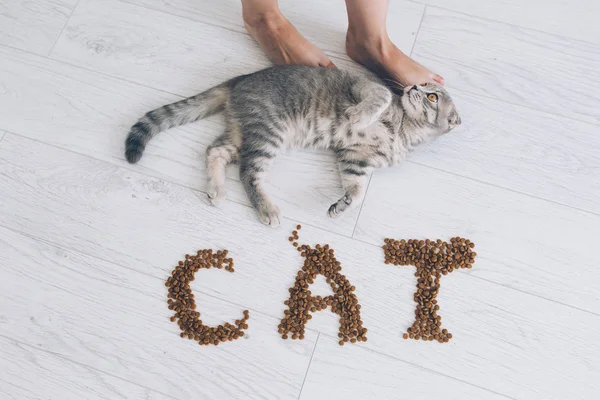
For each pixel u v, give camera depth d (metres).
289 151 1.43
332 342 1.29
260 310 1.31
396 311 1.32
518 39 1.55
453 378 1.27
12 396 1.23
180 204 1.38
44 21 1.52
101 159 1.41
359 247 1.36
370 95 1.34
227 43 1.53
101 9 1.54
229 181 1.40
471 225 1.39
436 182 1.42
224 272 1.33
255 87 1.37
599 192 1.42
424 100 1.38
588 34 1.56
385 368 1.27
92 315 1.29
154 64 1.50
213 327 1.29
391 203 1.40
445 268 1.35
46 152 1.41
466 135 1.46
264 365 1.27
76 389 1.24
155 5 1.55
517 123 1.48
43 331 1.28
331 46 1.54
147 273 1.33
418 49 1.54
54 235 1.35
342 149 1.41
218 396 1.25
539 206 1.41
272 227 1.37
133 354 1.27
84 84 1.47
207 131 1.44
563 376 1.28
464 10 1.58
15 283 1.31
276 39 1.47
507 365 1.28
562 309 1.32
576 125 1.48
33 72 1.48
